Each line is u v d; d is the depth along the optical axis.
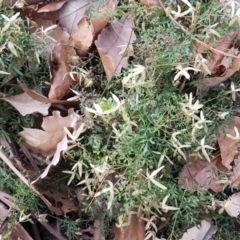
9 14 0.40
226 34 0.39
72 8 0.43
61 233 0.42
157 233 0.41
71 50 0.41
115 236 0.40
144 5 0.41
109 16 0.40
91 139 0.38
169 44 0.38
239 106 0.42
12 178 0.40
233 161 0.42
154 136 0.37
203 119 0.36
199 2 0.40
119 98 0.40
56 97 0.40
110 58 0.39
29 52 0.40
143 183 0.36
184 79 0.40
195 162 0.40
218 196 0.42
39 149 0.40
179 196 0.39
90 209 0.39
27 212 0.40
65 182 0.41
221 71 0.40
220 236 0.42
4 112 0.41
